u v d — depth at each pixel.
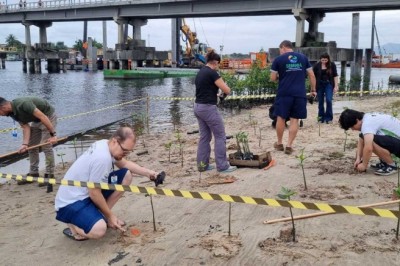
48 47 71.12
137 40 57.94
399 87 28.84
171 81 43.41
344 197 5.41
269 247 4.21
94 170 4.39
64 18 61.75
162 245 4.43
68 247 4.57
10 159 9.70
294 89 7.61
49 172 7.08
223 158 6.92
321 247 4.14
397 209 4.88
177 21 62.62
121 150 4.49
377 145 6.09
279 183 6.16
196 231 4.71
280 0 37.59
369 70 34.53
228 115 15.63
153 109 19.44
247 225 4.77
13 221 5.49
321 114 11.61
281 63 7.60
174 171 7.30
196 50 62.59
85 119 16.42
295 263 3.89
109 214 4.63
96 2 55.19
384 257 3.90
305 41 37.25
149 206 5.57
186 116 16.83
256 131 10.98
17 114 6.60
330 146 8.41
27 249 4.60
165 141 10.59
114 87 35.91
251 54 53.19
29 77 53.03
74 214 4.45
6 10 68.56
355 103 16.48
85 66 85.50
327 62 11.26
